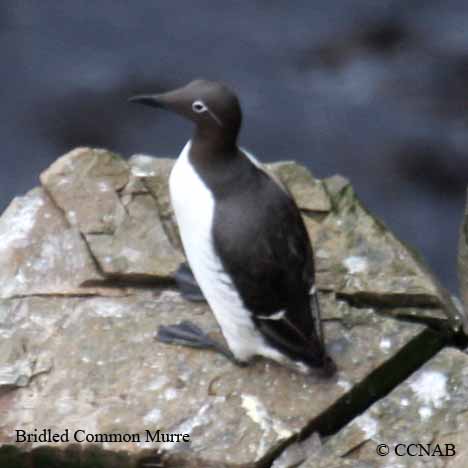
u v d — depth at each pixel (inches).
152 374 423.8
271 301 384.5
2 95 927.7
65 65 957.2
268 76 939.3
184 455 397.4
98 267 465.4
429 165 853.8
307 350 399.2
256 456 395.2
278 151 872.3
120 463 403.2
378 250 475.2
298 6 999.6
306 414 408.2
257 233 378.6
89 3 1015.6
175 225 485.1
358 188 837.8
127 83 942.4
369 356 428.8
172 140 893.8
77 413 411.2
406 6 993.5
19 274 466.0
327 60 950.4
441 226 802.8
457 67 934.4
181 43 975.6
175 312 450.0
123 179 501.0
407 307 458.3
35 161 874.1
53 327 444.1
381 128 883.4
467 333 466.3
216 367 426.0
